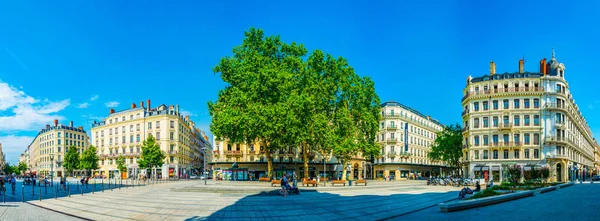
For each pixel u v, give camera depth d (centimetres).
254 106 4378
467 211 1866
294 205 2244
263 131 4462
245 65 4619
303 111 4453
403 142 9750
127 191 3394
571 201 2419
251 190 3256
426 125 11081
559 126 6606
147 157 7275
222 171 7181
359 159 8838
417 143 10456
